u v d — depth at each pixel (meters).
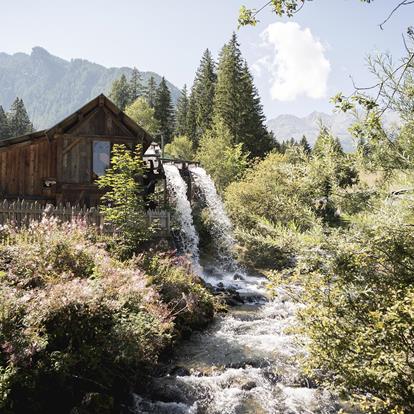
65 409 6.93
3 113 102.81
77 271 10.27
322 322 4.24
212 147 44.75
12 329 6.74
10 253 10.12
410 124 3.96
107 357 7.98
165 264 14.08
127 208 15.59
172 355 10.30
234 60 58.34
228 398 8.20
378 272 4.12
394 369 3.75
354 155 4.24
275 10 3.98
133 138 20.33
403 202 3.83
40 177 20.36
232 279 20.64
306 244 4.20
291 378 8.94
